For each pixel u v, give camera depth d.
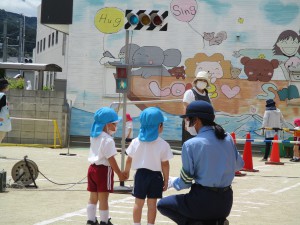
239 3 24.91
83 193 11.06
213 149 5.97
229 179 6.05
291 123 24.48
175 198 6.18
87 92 25.84
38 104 24.30
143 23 12.05
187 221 6.18
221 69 25.02
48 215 8.77
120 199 10.53
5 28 58.75
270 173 16.22
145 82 25.44
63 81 26.16
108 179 7.63
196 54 25.20
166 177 7.44
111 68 25.72
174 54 25.31
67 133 24.89
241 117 24.84
